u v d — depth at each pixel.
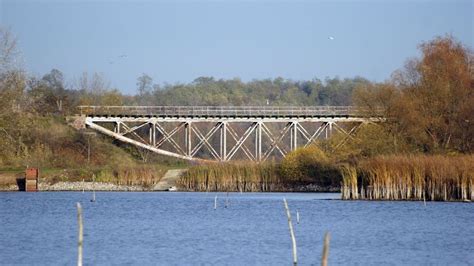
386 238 182.50
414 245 173.25
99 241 176.50
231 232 190.38
